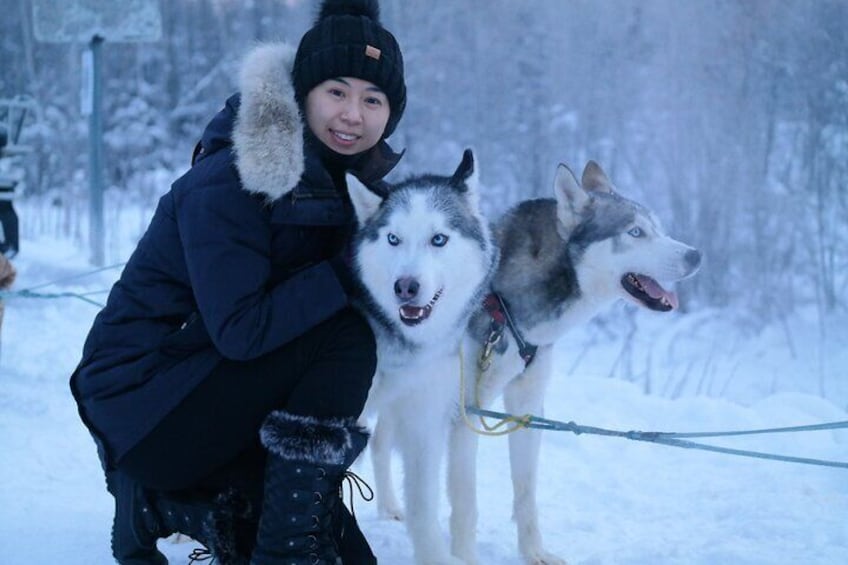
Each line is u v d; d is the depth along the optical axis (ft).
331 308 6.28
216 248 6.08
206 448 6.31
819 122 27.53
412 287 6.57
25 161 39.99
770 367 19.67
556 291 8.48
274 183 6.12
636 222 8.68
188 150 46.62
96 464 10.39
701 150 27.09
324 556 6.31
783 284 24.43
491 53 35.14
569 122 31.83
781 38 29.17
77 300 20.75
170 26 53.16
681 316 23.39
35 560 7.45
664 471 10.96
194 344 6.27
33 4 24.27
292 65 6.77
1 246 20.79
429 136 34.37
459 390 7.67
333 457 6.19
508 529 9.14
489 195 31.19
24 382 13.78
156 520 6.66
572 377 14.88
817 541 8.28
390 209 7.07
